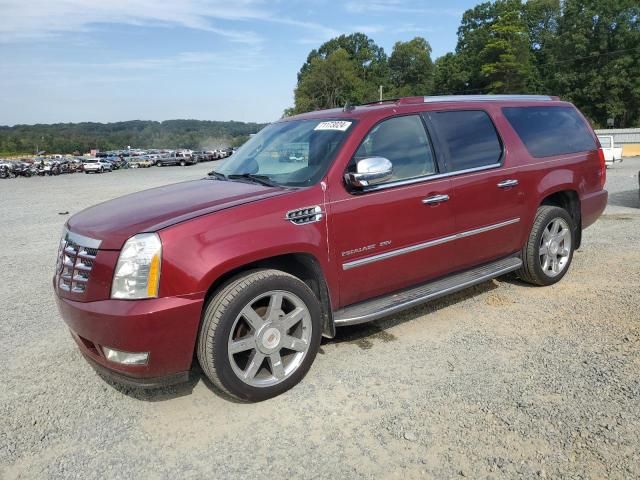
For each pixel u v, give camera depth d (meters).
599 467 2.54
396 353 3.88
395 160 3.94
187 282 2.95
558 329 4.17
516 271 5.25
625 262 5.94
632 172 18.31
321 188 3.51
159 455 2.81
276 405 3.25
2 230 10.86
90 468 2.72
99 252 3.01
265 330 3.24
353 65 104.50
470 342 4.00
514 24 69.75
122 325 2.86
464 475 2.54
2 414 3.26
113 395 3.46
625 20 60.00
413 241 3.98
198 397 3.40
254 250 3.13
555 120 5.34
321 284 3.57
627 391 3.19
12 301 5.56
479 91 76.19
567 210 5.53
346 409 3.16
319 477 2.57
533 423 2.92
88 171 51.78
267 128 4.80
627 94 61.59
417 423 2.98
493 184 4.51
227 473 2.64
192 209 3.24
